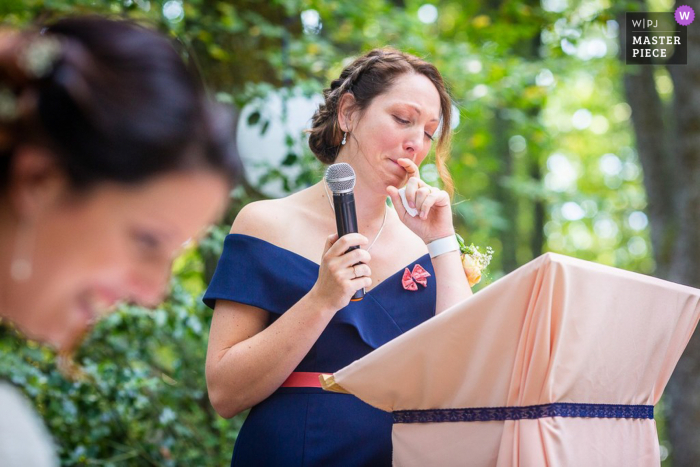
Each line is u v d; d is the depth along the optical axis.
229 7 5.04
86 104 0.85
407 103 2.45
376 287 2.44
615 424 1.74
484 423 1.69
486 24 7.23
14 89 0.86
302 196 2.53
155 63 0.91
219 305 2.36
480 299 1.64
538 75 7.05
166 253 0.95
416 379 1.73
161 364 4.94
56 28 0.91
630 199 13.70
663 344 1.83
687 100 7.58
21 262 0.88
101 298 0.94
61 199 0.88
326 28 6.19
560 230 15.05
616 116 13.94
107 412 4.11
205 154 0.92
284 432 2.23
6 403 0.89
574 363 1.62
